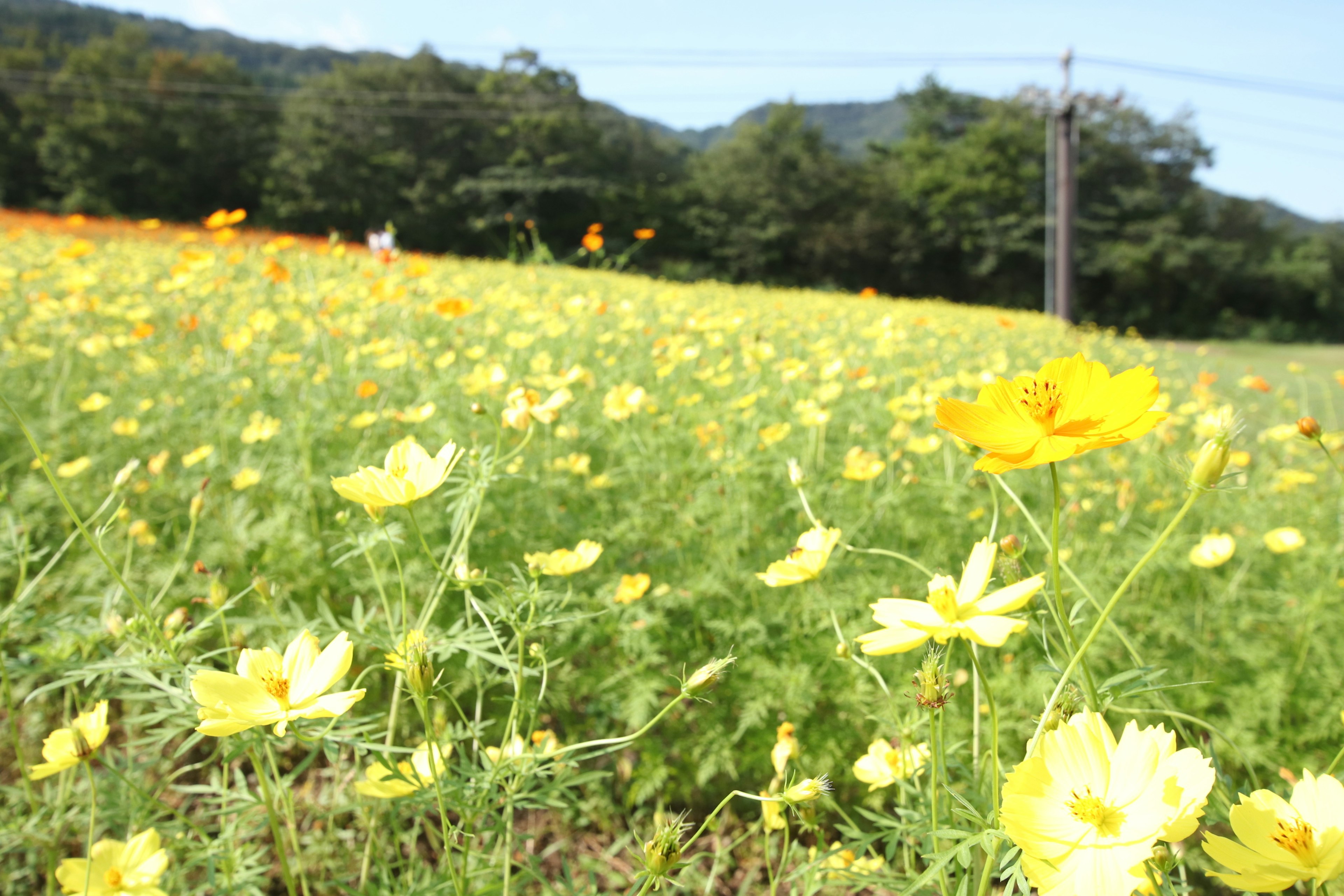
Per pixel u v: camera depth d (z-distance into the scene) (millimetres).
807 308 9234
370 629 1358
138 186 34594
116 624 1382
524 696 1604
